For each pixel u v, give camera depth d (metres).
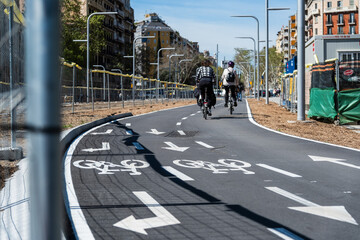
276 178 6.50
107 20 107.88
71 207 4.68
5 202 4.39
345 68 16.30
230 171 7.13
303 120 16.77
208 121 17.48
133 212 4.48
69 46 65.81
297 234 3.71
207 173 6.95
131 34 136.50
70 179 6.40
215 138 12.03
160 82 43.47
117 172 7.02
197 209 4.61
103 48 102.81
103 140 11.60
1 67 5.11
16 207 4.14
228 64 20.06
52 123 0.67
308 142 11.16
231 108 20.20
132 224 4.03
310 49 25.39
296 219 4.22
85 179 6.41
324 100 16.97
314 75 17.86
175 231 3.79
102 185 5.96
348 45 23.70
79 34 67.06
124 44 121.19
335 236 3.66
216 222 4.09
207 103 17.95
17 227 3.44
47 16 0.67
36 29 0.67
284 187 5.83
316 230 3.84
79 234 3.70
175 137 12.32
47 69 0.67
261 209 4.62
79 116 19.45
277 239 3.55
